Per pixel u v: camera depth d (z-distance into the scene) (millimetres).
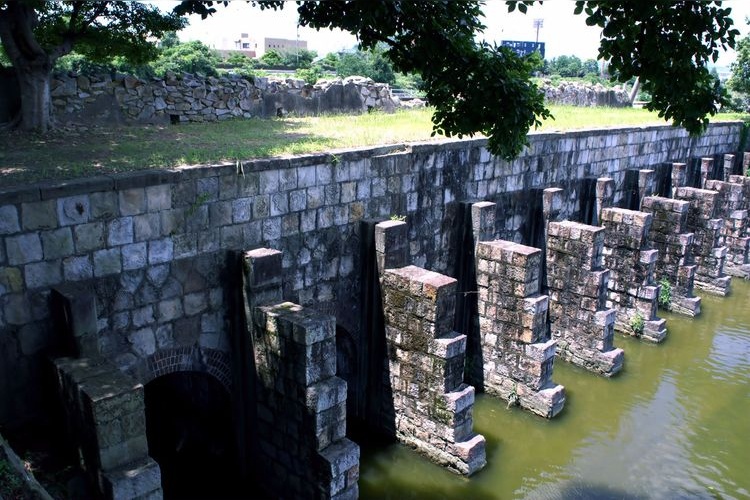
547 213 17344
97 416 7809
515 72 10547
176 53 28938
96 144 13414
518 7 8422
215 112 19625
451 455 12227
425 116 21641
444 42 10164
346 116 21891
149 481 8172
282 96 21469
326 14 10625
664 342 19000
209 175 10344
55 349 9164
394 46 10609
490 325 14859
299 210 11789
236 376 11227
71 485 8430
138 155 11555
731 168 27984
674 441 13992
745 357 18156
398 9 9523
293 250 11891
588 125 21875
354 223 12875
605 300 16703
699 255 23250
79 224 9070
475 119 10648
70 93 16578
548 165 18047
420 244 14508
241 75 20422
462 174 15203
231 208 10758
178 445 13219
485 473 12469
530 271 13984
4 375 8805
